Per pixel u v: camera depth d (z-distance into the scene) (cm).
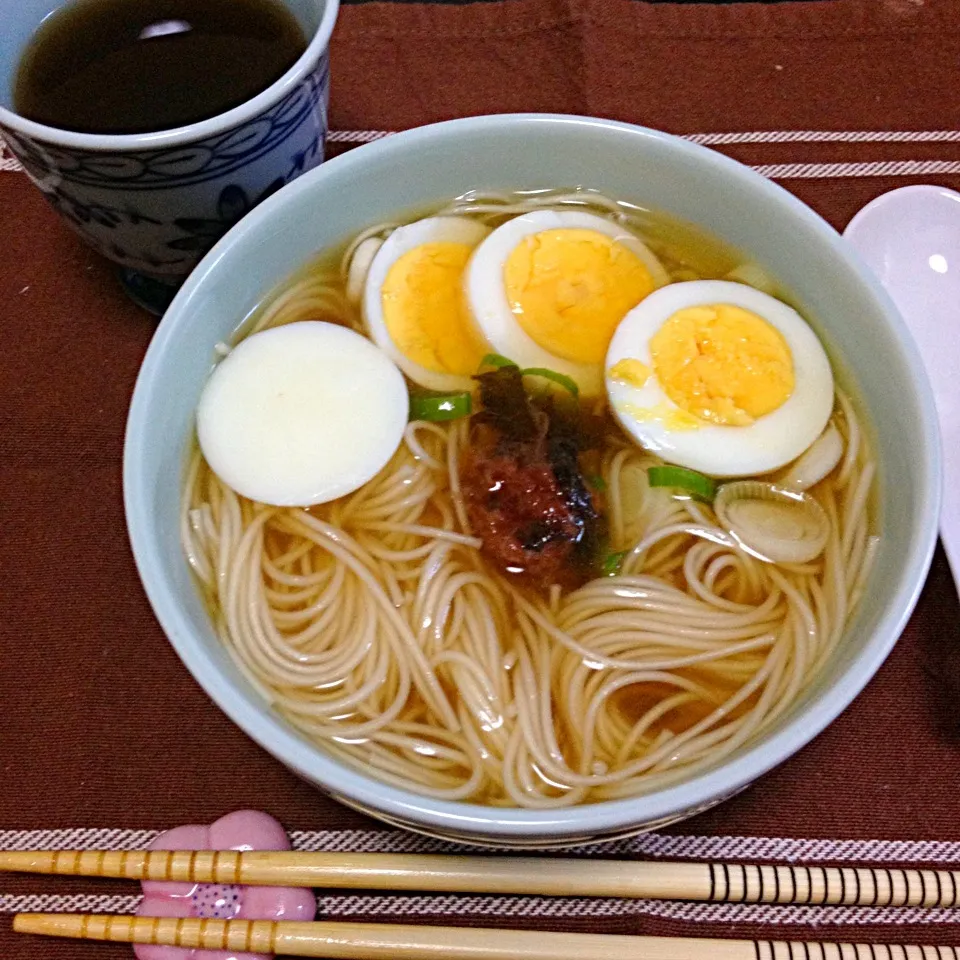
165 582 23
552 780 25
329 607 27
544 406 28
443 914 25
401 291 29
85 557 28
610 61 34
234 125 25
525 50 34
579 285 29
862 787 26
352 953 24
